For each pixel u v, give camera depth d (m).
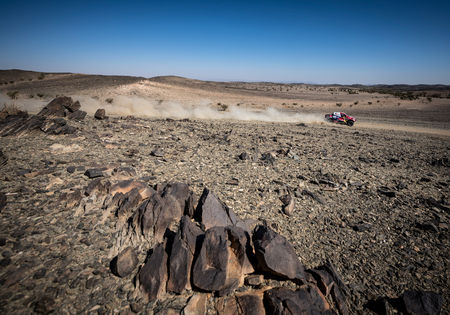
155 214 5.16
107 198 6.11
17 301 3.36
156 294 3.71
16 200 5.77
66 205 5.75
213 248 4.12
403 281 4.69
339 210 7.35
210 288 3.76
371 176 10.58
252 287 4.02
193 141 14.66
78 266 4.12
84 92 48.31
